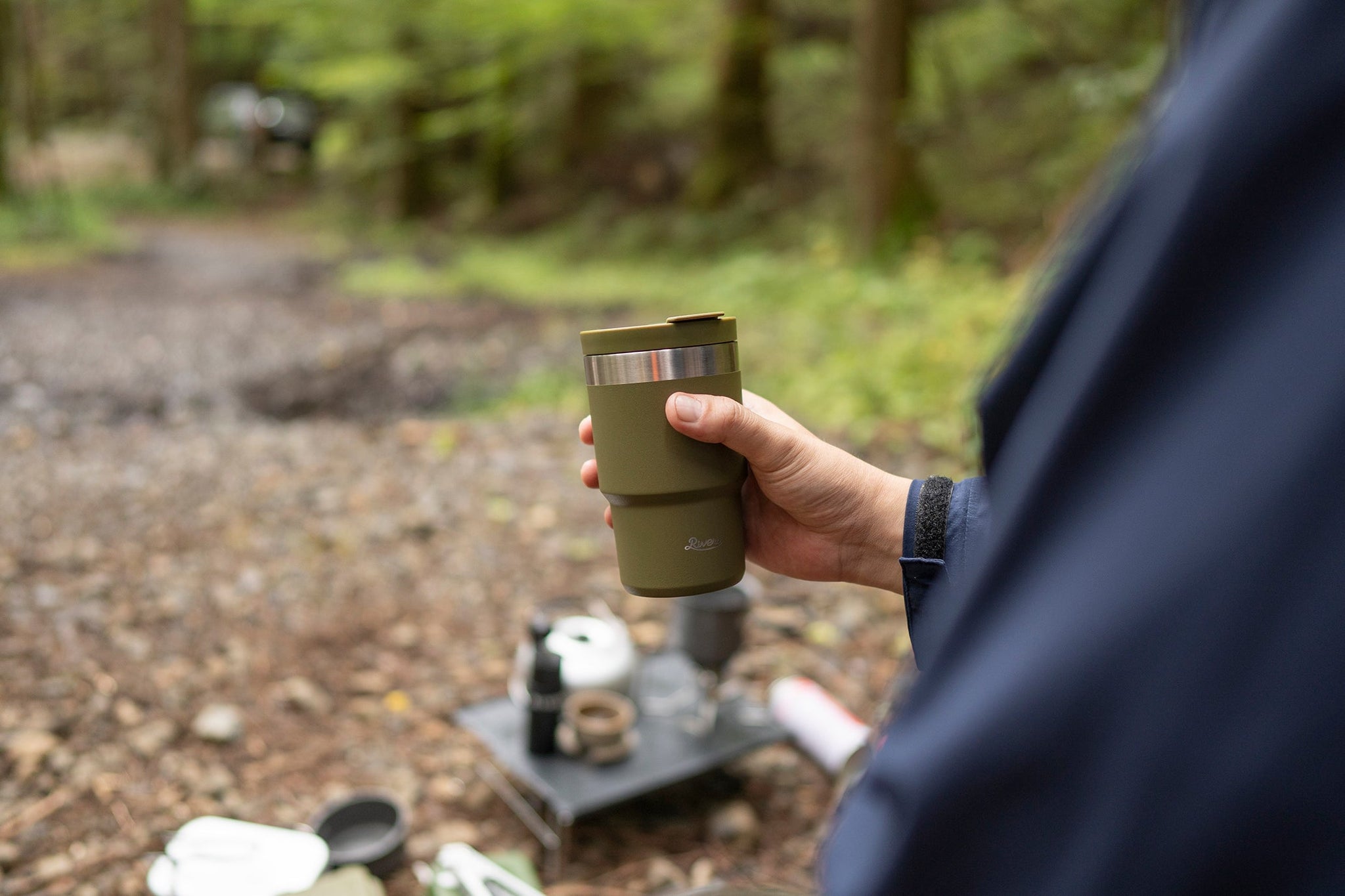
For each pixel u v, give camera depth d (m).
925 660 0.65
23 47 12.73
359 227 15.66
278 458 4.85
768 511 1.38
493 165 15.42
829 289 7.98
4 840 2.25
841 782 2.29
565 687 2.45
